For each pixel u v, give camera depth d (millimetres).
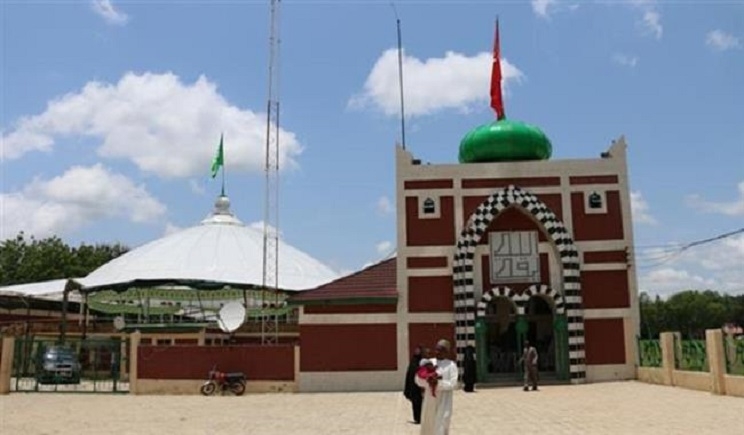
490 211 29844
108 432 16672
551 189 30328
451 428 16266
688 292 82438
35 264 68250
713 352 22750
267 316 42156
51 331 43375
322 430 16484
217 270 46156
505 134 31516
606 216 30047
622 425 16031
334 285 30297
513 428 16031
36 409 22562
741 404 19531
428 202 30516
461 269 29500
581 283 29656
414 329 29531
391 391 28828
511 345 31656
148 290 44375
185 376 29234
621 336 29375
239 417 19578
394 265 30812
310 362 29359
